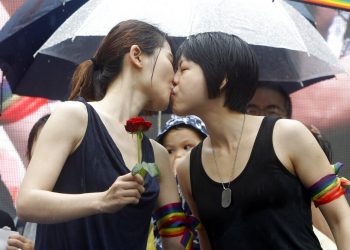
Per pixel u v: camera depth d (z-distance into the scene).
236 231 3.65
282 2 5.79
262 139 3.67
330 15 7.66
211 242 3.79
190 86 3.73
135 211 3.52
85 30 5.20
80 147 3.49
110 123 3.59
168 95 3.71
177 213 3.81
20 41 6.05
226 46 3.73
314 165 3.63
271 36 5.25
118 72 3.69
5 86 7.25
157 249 4.41
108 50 3.70
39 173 3.38
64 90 6.04
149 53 3.68
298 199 3.64
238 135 3.74
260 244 3.62
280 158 3.63
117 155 3.51
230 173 3.71
